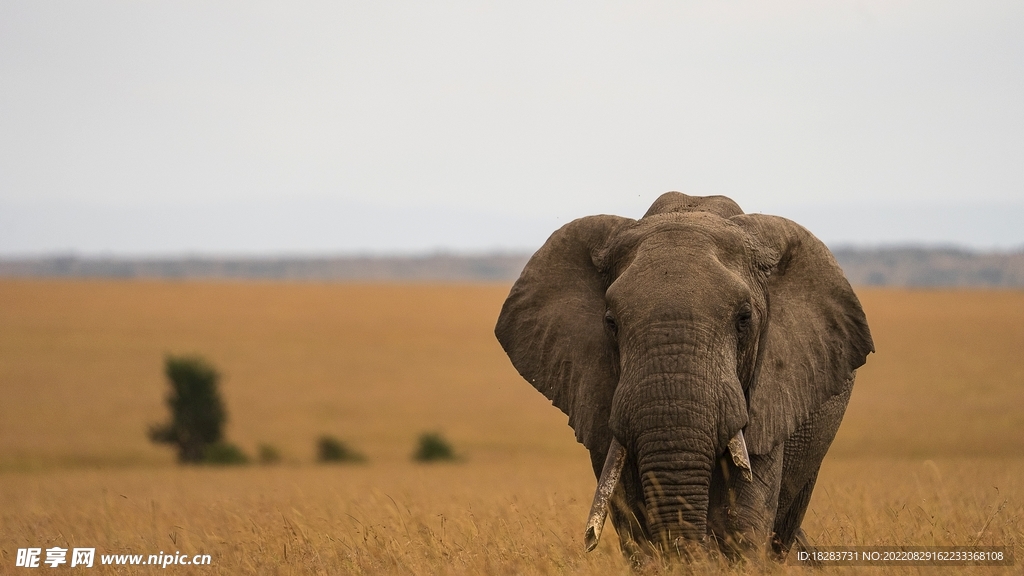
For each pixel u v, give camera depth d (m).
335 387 73.69
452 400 67.88
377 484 22.27
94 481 29.00
